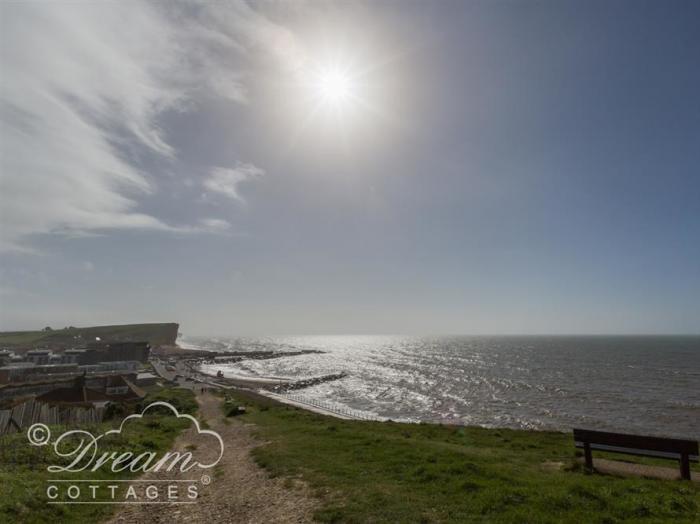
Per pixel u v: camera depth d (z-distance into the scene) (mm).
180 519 10758
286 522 9992
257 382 114500
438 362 177625
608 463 15633
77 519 10469
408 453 16734
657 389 92250
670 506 9898
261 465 16250
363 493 11547
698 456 13055
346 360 199625
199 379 119500
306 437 22953
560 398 82250
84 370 114250
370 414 67625
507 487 11469
